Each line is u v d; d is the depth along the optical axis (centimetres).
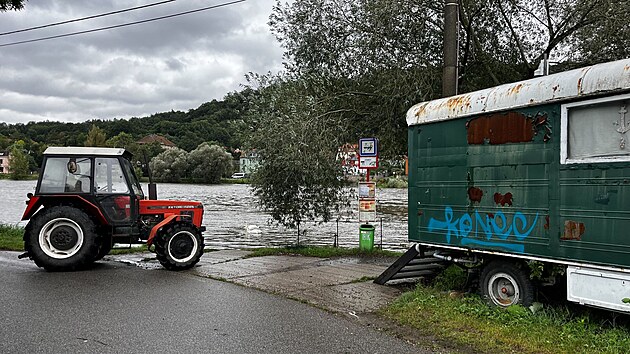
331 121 1170
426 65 1120
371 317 641
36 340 536
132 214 1044
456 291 741
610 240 532
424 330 576
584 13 1039
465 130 704
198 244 1006
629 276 513
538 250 604
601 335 523
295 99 1181
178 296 748
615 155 535
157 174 8250
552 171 593
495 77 1127
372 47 1137
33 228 949
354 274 927
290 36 1245
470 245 692
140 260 1127
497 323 579
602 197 541
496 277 664
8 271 952
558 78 592
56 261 952
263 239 1989
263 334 566
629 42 1021
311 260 1103
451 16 883
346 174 1234
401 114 1153
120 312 653
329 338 553
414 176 787
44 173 1003
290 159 1130
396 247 1661
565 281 612
